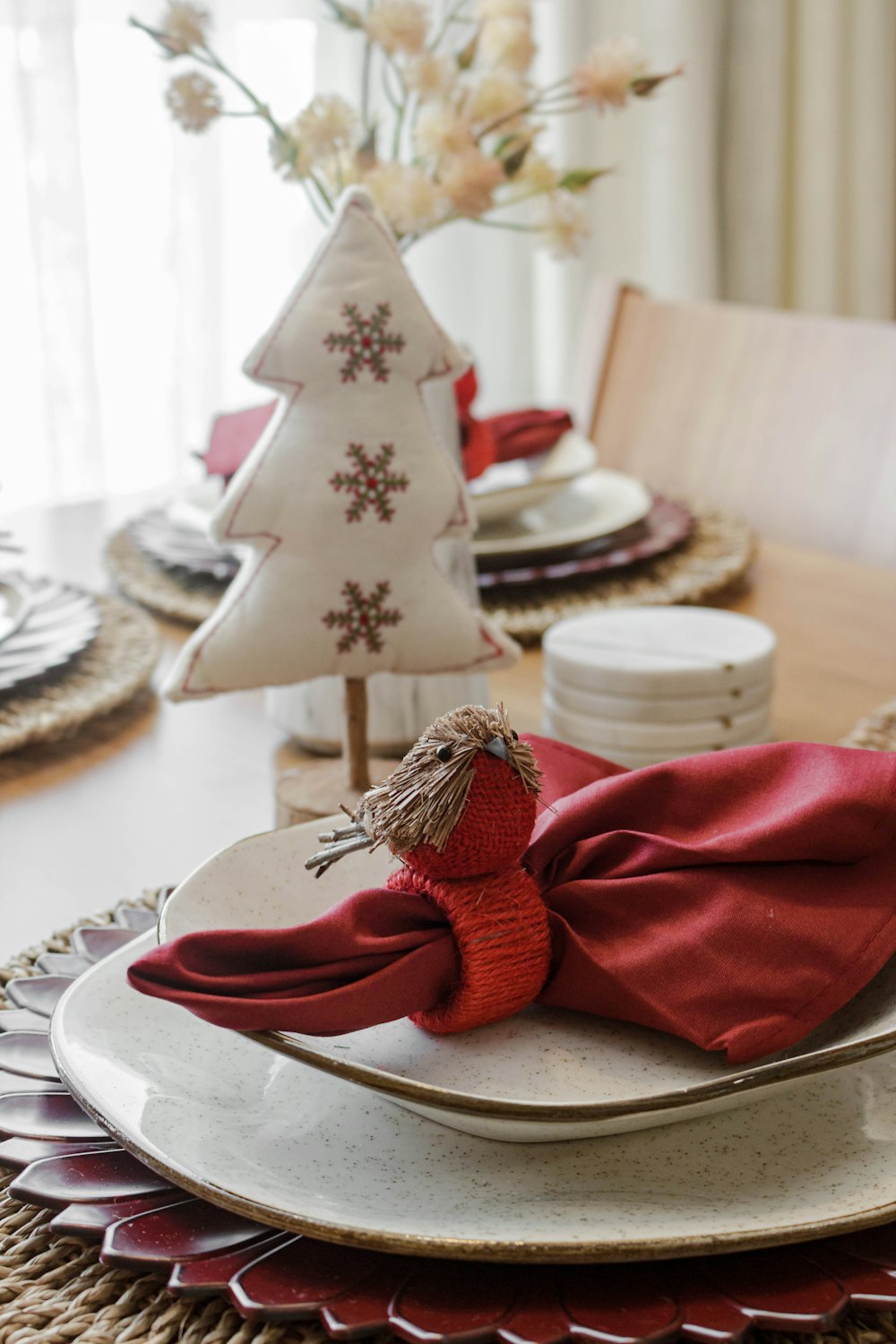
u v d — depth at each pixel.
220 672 0.83
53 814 0.93
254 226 1.92
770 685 0.95
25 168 1.67
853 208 2.37
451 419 0.93
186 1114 0.68
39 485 1.82
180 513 1.21
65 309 1.73
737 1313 0.63
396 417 0.83
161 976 0.65
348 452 0.83
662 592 1.14
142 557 1.24
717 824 0.73
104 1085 0.69
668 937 0.70
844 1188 0.66
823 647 1.09
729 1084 0.65
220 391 1.92
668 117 2.12
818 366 1.53
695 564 1.19
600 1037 0.71
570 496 1.28
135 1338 0.65
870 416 1.47
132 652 1.07
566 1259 0.63
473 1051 0.71
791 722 0.99
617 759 0.94
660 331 1.68
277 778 0.94
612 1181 0.67
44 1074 0.72
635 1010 0.70
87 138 1.74
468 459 1.13
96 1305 0.66
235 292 1.95
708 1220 0.65
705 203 2.16
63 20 1.64
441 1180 0.67
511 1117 0.65
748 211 2.29
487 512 1.16
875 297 2.42
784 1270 0.65
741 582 1.21
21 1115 0.70
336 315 0.83
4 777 0.96
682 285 2.20
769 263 2.32
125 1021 0.72
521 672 1.07
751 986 0.69
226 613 0.83
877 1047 0.66
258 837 0.76
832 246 2.34
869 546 1.46
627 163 2.18
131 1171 0.68
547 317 2.21
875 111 2.30
